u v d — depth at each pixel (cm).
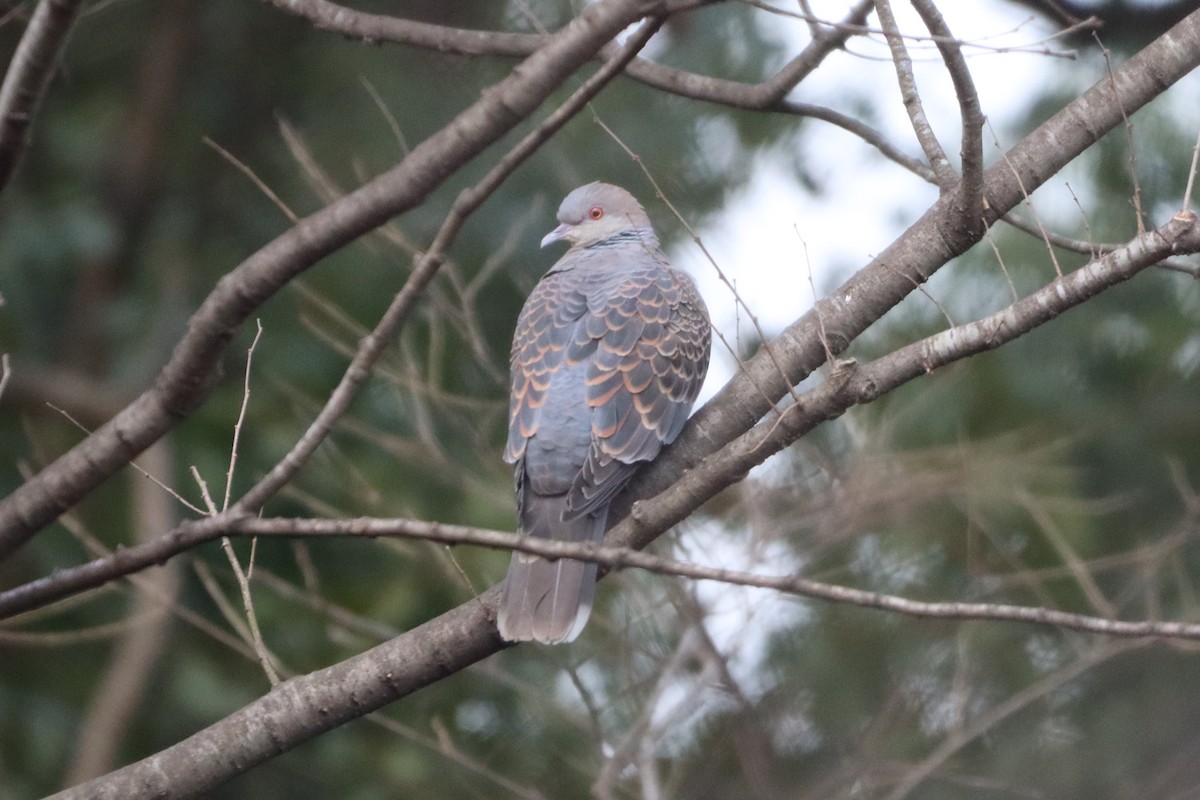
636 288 858
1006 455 1112
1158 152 1223
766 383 768
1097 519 1233
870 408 1177
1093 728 1209
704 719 1120
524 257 1245
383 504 1098
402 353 1119
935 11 628
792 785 1112
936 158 724
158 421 722
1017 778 1145
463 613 699
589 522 767
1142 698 1222
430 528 538
